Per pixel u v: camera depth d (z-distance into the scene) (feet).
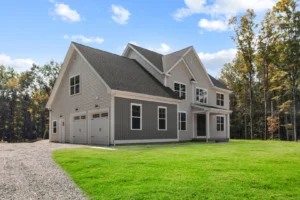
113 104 49.75
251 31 94.94
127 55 77.25
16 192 16.15
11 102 142.00
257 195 14.96
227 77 137.08
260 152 35.91
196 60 79.51
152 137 56.70
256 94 128.77
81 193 15.89
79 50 59.88
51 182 18.42
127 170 21.62
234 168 22.30
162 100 59.62
